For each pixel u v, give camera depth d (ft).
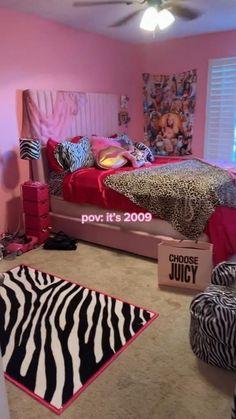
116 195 9.51
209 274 7.52
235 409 3.80
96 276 8.57
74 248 10.28
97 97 13.47
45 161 11.33
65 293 7.77
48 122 11.45
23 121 10.96
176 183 8.67
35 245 10.48
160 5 8.17
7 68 10.14
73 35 12.08
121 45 14.39
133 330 6.43
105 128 14.23
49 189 11.28
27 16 10.36
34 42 10.75
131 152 11.87
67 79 12.21
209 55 13.21
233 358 5.12
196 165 11.21
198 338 5.54
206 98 13.76
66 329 6.50
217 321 5.12
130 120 15.76
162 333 6.33
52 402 4.85
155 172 10.07
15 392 5.05
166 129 15.17
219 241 8.02
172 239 8.72
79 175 10.49
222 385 5.10
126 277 8.49
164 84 14.71
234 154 13.67
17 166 11.05
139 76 15.40
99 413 4.65
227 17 10.76
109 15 10.50
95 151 11.64
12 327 6.59
